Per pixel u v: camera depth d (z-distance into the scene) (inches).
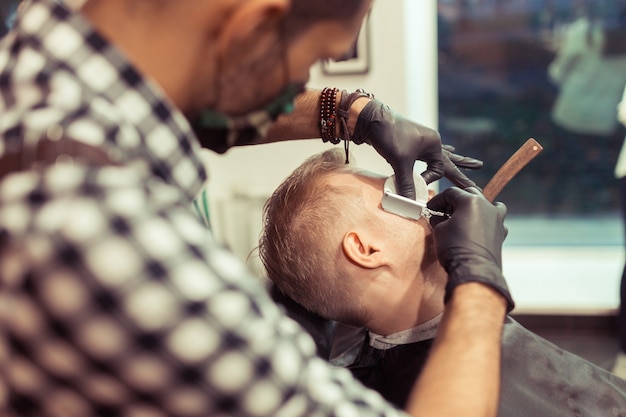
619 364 97.8
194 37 22.3
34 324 18.6
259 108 25.4
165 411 19.8
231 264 20.8
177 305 18.9
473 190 40.9
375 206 42.1
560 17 118.6
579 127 124.4
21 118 20.0
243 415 20.2
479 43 121.0
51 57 21.1
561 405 41.8
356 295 42.9
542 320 113.1
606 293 115.6
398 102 105.7
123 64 21.4
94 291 18.2
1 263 18.6
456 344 27.5
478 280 30.6
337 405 22.4
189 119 24.8
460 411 24.7
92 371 19.1
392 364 43.9
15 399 20.6
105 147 19.9
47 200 18.6
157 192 20.5
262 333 20.4
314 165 45.0
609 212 128.7
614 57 119.4
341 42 24.6
